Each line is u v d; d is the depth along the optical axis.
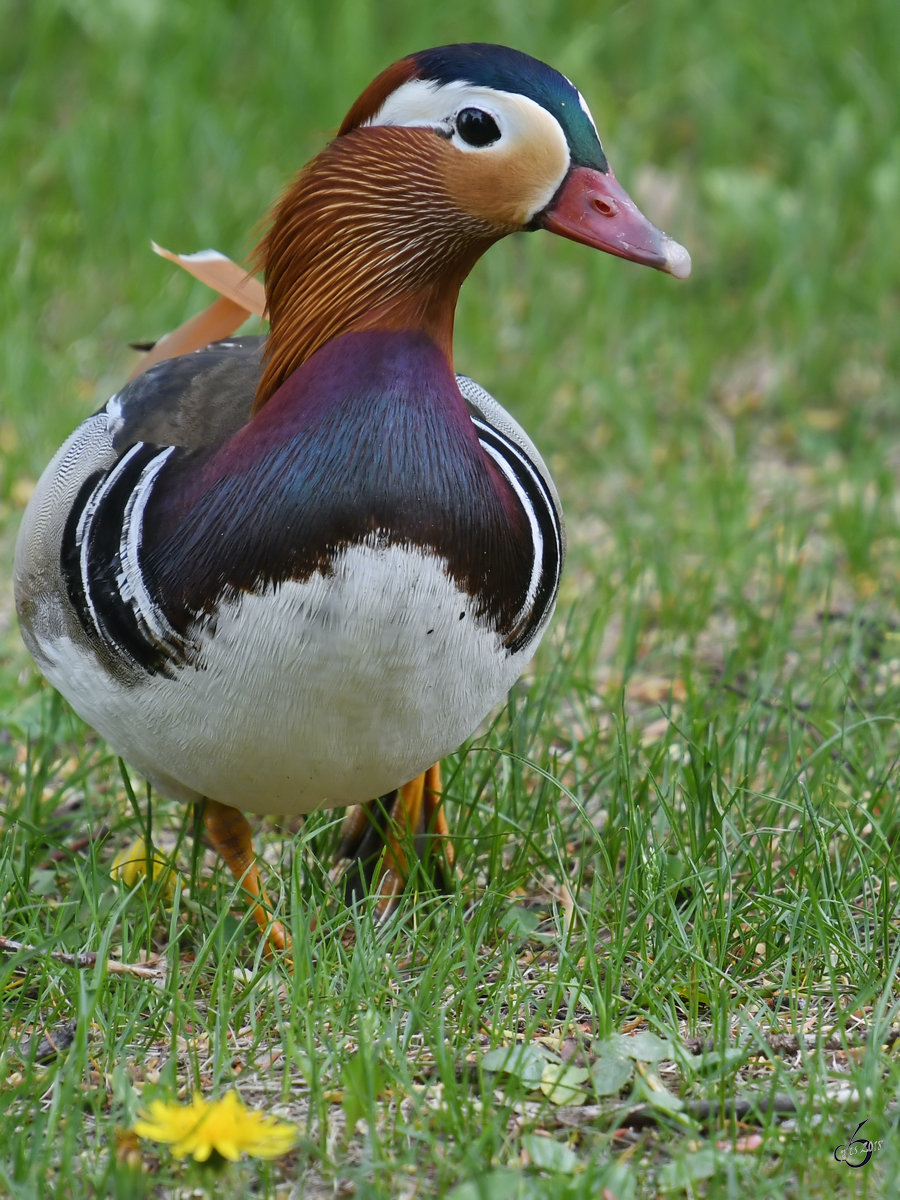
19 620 7.23
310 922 6.62
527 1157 5.34
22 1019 6.29
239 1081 5.86
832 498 11.66
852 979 6.44
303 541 5.89
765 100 16.50
